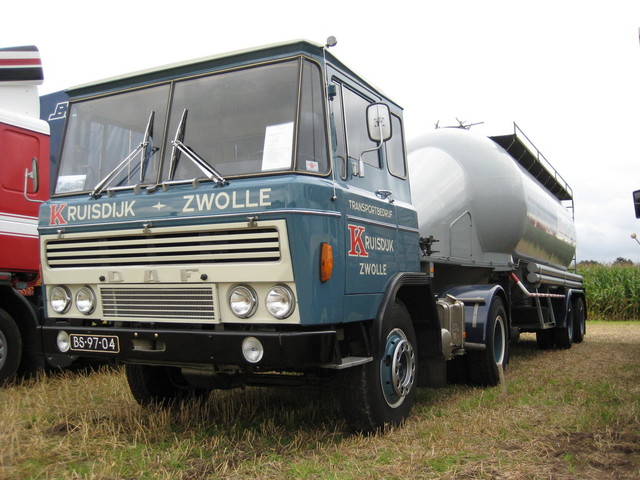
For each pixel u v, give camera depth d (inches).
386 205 202.7
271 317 159.6
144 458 161.6
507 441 175.2
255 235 158.6
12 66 296.2
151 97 187.3
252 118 171.2
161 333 167.9
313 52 174.6
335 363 162.7
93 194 182.7
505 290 349.1
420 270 244.8
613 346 448.8
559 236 442.0
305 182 158.9
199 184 168.4
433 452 164.2
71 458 162.7
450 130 337.4
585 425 189.5
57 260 188.2
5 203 272.7
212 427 195.6
